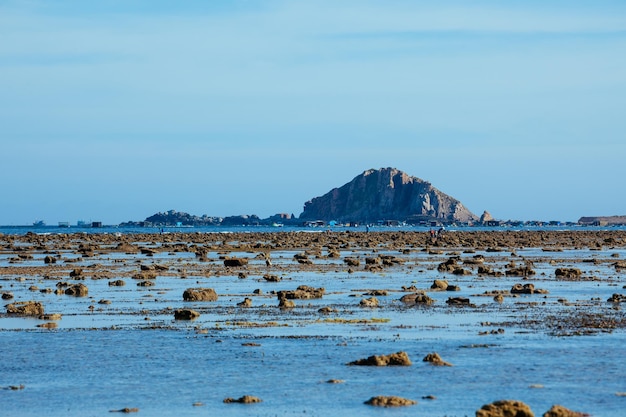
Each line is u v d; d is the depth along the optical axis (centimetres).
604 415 6322
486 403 6675
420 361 8306
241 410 6606
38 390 7344
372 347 9050
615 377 7550
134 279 17275
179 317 11288
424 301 12888
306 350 8931
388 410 6531
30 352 8950
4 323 10912
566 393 6988
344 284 16112
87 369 8138
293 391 7188
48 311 12075
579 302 12850
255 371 7975
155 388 7375
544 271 19488
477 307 12281
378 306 12450
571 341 9300
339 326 10506
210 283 16412
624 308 12075
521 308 12125
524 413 6147
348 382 7475
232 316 11475
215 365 8256
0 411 6675
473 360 8319
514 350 8800
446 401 6769
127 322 10975
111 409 6706
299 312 11831
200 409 6669
